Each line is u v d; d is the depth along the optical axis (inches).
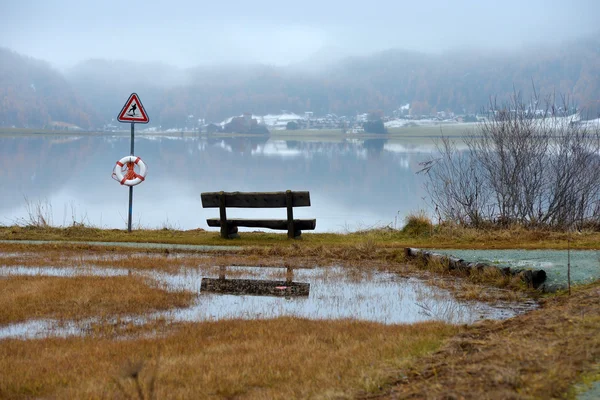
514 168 716.0
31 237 627.8
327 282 446.6
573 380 212.5
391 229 679.7
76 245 576.1
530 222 692.7
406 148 4894.2
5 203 1327.5
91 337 319.3
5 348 295.1
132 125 682.2
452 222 669.9
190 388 236.1
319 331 317.7
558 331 269.0
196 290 424.5
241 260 522.3
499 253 506.9
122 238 624.4
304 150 4682.6
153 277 457.7
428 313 362.9
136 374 212.7
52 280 435.5
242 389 237.0
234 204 622.2
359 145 5836.6
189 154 3919.8
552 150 732.7
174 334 322.7
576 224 690.2
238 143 6653.5
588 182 719.7
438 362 247.3
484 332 294.8
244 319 349.1
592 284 383.9
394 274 472.1
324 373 246.4
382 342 289.1
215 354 281.4
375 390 223.8
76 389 236.5
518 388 206.1
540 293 394.9
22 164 2605.8
